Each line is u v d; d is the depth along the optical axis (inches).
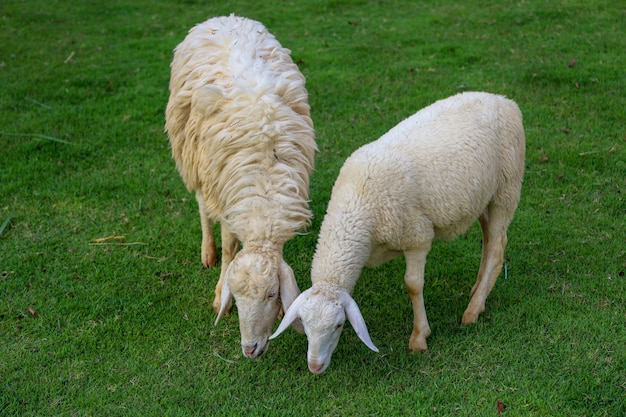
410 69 315.3
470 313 172.1
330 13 402.6
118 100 300.7
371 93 296.7
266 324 142.6
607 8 370.9
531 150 246.1
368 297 186.4
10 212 225.1
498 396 147.8
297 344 169.9
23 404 153.6
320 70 321.7
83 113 288.2
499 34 350.0
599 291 177.8
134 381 159.3
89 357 167.2
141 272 199.3
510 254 197.3
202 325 177.5
